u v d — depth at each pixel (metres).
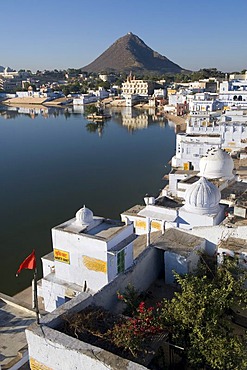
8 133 113.25
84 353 10.88
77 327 12.22
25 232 41.97
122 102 193.88
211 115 73.31
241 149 54.72
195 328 12.02
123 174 66.31
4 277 33.03
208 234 20.53
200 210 24.42
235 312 15.26
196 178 33.88
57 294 22.66
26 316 22.59
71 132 113.31
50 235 41.09
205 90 168.88
